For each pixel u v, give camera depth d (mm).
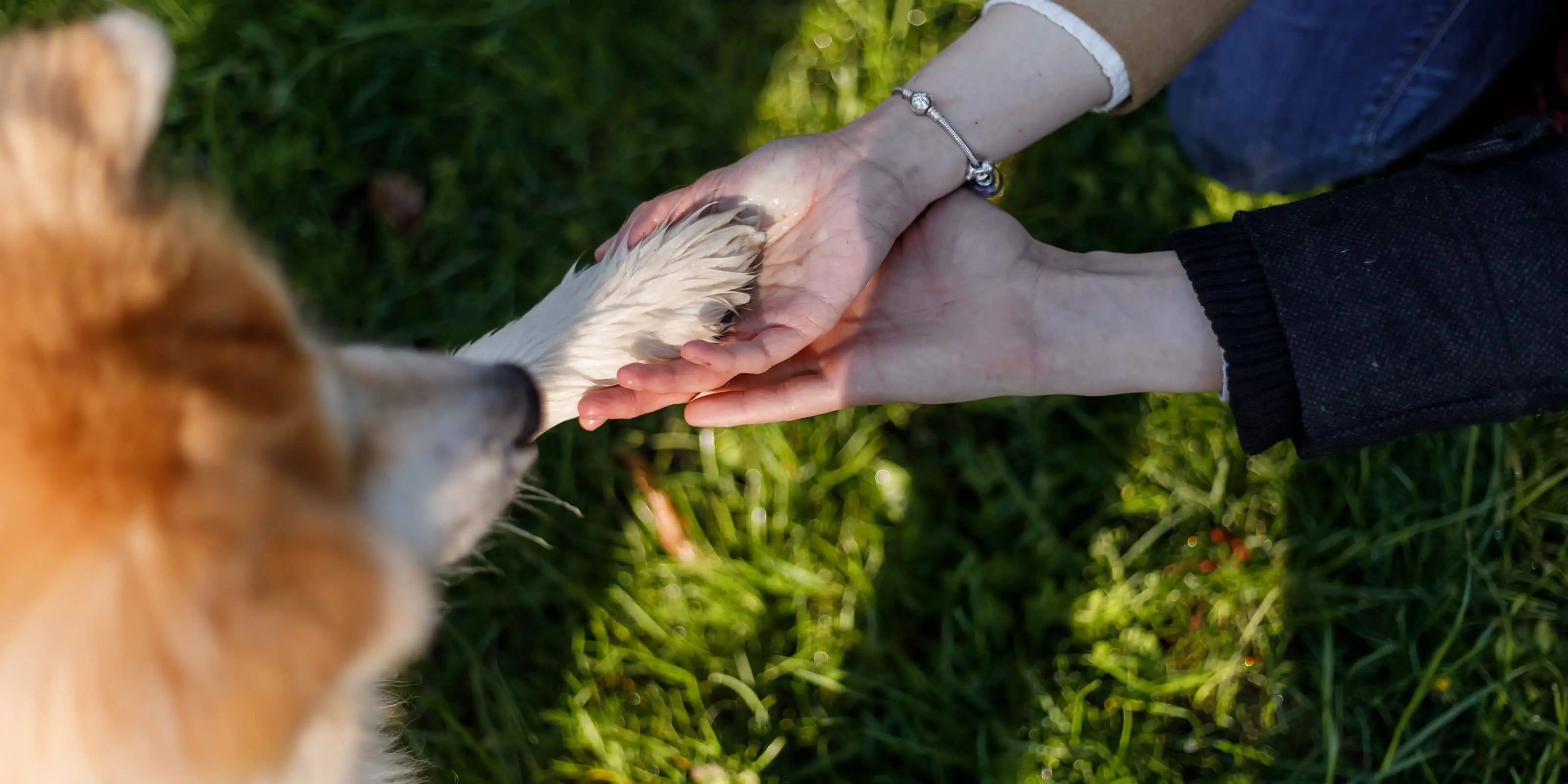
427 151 1234
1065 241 1210
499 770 1084
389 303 1178
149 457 795
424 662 1116
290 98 1213
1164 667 1108
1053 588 1121
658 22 1273
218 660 777
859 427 1169
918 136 1033
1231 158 1207
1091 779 1083
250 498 794
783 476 1146
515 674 1118
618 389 989
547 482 1151
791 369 1039
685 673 1107
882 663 1113
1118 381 1026
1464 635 1106
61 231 824
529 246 1206
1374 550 1114
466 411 922
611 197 1216
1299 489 1143
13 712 797
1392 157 1183
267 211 1187
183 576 782
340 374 884
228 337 831
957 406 1172
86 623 788
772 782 1094
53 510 791
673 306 1013
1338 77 1151
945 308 1035
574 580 1130
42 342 805
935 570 1143
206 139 1201
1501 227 942
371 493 883
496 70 1244
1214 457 1147
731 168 1028
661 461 1162
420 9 1253
